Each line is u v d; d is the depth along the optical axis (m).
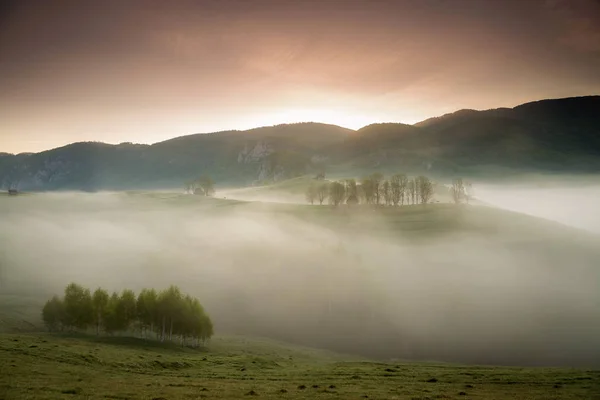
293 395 45.47
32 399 38.66
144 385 49.66
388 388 51.25
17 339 78.44
